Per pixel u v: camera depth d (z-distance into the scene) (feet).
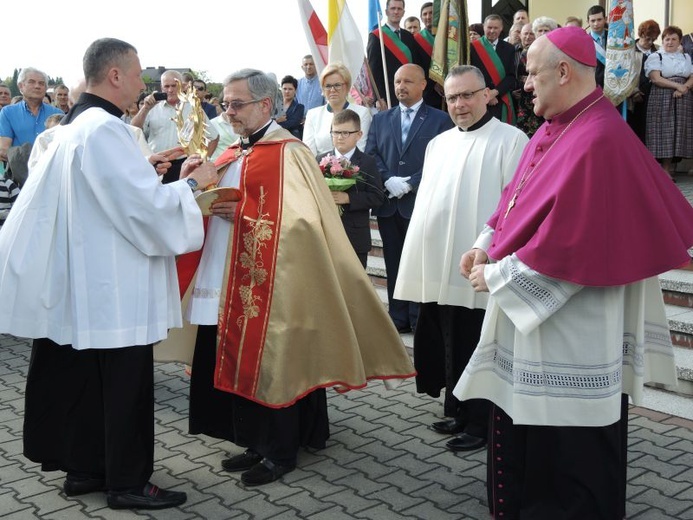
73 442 12.40
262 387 12.77
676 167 32.86
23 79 25.91
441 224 14.56
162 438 15.14
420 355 15.46
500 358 10.87
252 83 13.17
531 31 25.99
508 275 9.97
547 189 9.98
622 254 9.57
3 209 22.71
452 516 11.72
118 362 11.82
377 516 11.78
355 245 18.71
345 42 24.97
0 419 16.29
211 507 12.21
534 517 10.61
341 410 16.34
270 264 12.85
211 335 13.99
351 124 18.54
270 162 13.15
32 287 11.55
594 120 9.94
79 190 11.43
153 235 11.51
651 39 29.35
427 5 27.35
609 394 10.04
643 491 12.37
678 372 16.31
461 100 14.26
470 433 14.16
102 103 11.80
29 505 12.41
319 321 12.94
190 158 12.56
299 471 13.46
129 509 12.16
